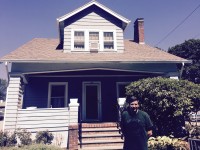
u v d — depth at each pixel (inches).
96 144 404.8
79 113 597.0
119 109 464.8
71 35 628.1
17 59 506.3
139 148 206.8
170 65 592.1
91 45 627.8
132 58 568.7
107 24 651.5
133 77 644.1
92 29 641.6
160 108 402.9
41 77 609.3
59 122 472.7
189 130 416.2
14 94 493.0
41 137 416.2
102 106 614.9
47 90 602.9
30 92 594.9
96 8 657.0
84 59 540.7
